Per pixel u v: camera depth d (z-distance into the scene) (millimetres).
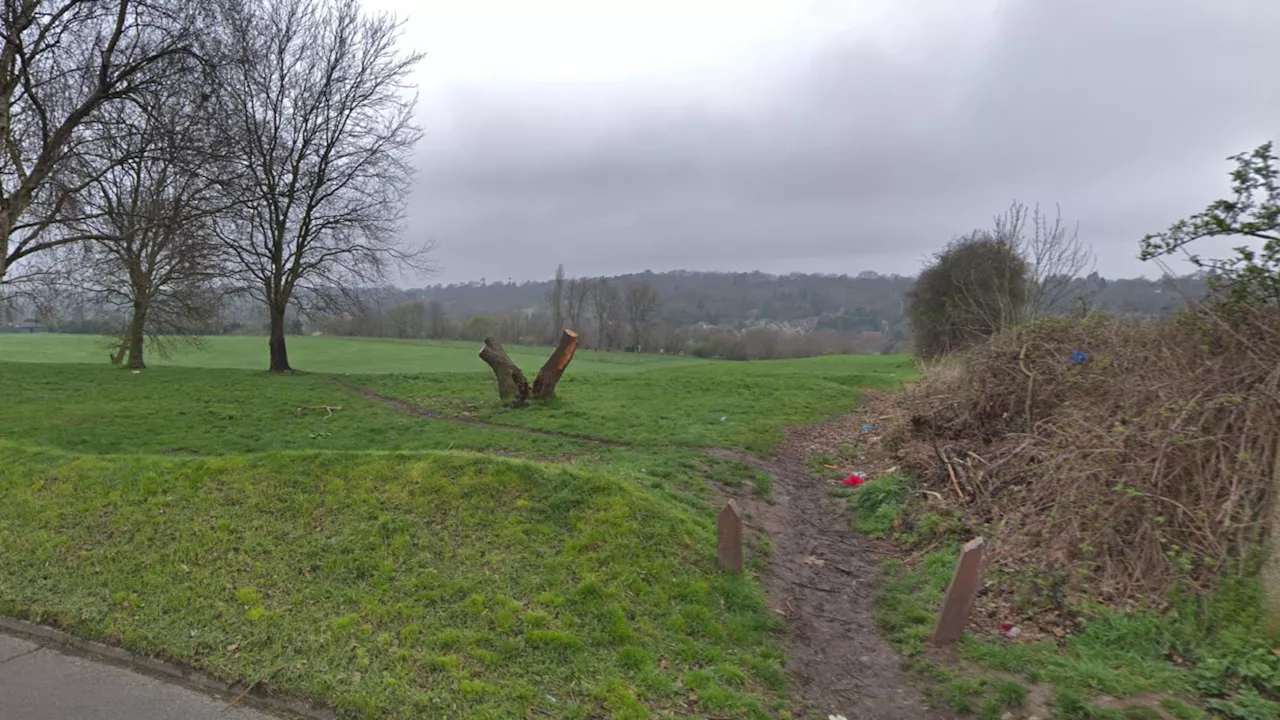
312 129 23391
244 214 18859
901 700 4574
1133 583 5438
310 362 29312
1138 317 9625
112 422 13000
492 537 6078
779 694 4527
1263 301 6547
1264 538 5039
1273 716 3926
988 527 7168
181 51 12336
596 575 5598
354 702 4141
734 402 16484
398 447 11203
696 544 6320
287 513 6426
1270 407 5633
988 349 11227
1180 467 5816
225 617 5000
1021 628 5395
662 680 4457
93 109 12195
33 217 13242
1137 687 4348
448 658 4508
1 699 4133
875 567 6910
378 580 5418
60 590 5445
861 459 11133
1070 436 7270
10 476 7527
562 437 12094
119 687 4340
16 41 10867
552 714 4078
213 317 24781
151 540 6086
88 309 23562
